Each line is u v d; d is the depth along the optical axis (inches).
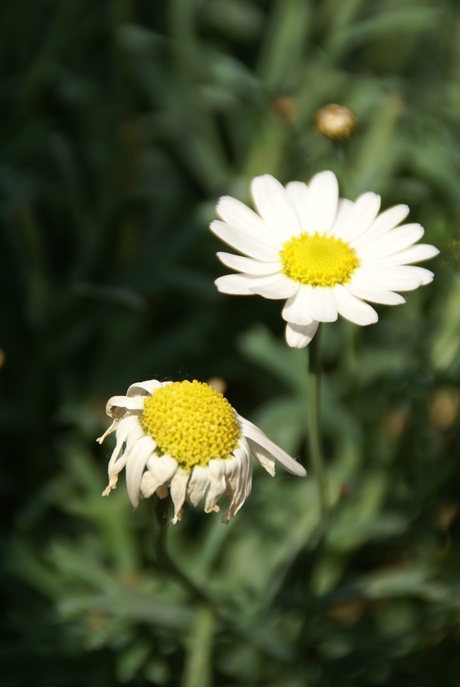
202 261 21.6
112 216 21.3
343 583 19.2
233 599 18.4
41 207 21.9
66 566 18.7
